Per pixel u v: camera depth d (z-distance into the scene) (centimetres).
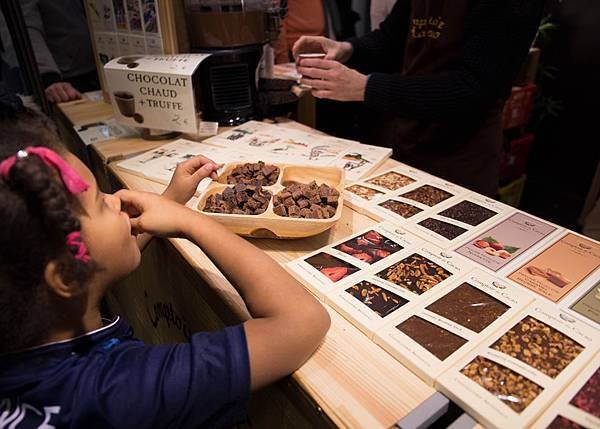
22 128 53
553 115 286
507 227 83
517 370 52
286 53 214
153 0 123
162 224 68
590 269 71
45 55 191
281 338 54
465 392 50
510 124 249
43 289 49
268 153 118
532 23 111
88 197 54
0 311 47
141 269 119
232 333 56
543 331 58
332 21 218
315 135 131
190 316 92
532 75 252
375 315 61
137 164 113
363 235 80
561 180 296
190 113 122
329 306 65
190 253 79
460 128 136
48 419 48
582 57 265
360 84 123
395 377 53
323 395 51
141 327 139
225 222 78
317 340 57
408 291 66
